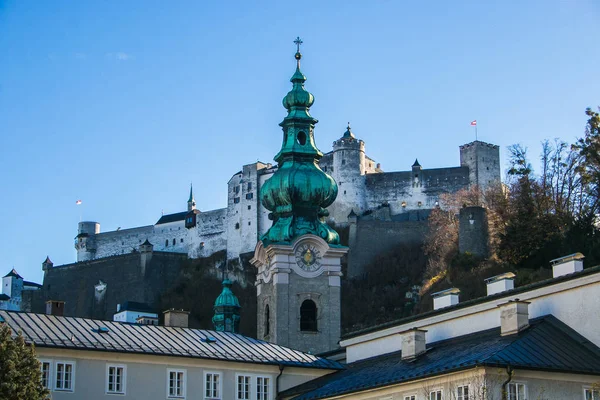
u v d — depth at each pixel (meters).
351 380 111.38
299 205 165.50
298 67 174.12
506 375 91.88
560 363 94.75
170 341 118.69
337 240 163.50
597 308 99.75
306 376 120.88
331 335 157.50
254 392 118.00
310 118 170.88
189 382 114.94
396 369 107.44
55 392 108.19
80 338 112.62
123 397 111.31
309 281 158.75
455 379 95.06
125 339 115.56
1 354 94.75
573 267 107.44
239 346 122.44
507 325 101.50
